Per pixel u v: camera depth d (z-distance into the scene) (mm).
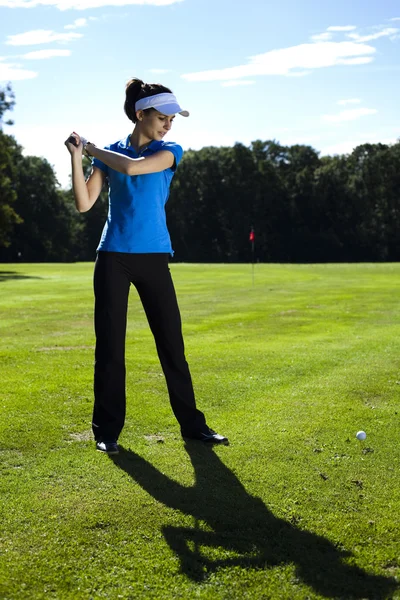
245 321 11578
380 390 5930
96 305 4312
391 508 3406
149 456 4184
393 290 19281
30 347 8375
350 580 2727
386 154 78562
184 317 12219
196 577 2750
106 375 4316
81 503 3441
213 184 82125
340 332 10008
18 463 4043
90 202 4207
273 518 3289
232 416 5105
